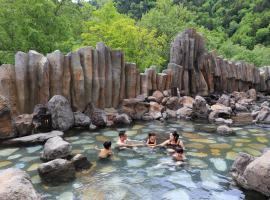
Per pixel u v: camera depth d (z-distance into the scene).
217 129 11.85
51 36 17.22
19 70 11.20
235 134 11.53
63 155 8.34
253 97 21.62
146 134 11.23
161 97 15.86
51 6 17.61
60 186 6.60
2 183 5.03
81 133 11.09
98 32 20.00
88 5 25.64
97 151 9.08
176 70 17.91
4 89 10.80
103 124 12.25
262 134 11.57
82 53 12.98
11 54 15.82
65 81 12.41
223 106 16.08
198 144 10.04
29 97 11.66
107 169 7.68
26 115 11.20
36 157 8.45
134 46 21.28
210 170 7.71
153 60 23.05
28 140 9.64
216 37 46.00
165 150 9.26
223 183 6.93
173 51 18.86
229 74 21.91
